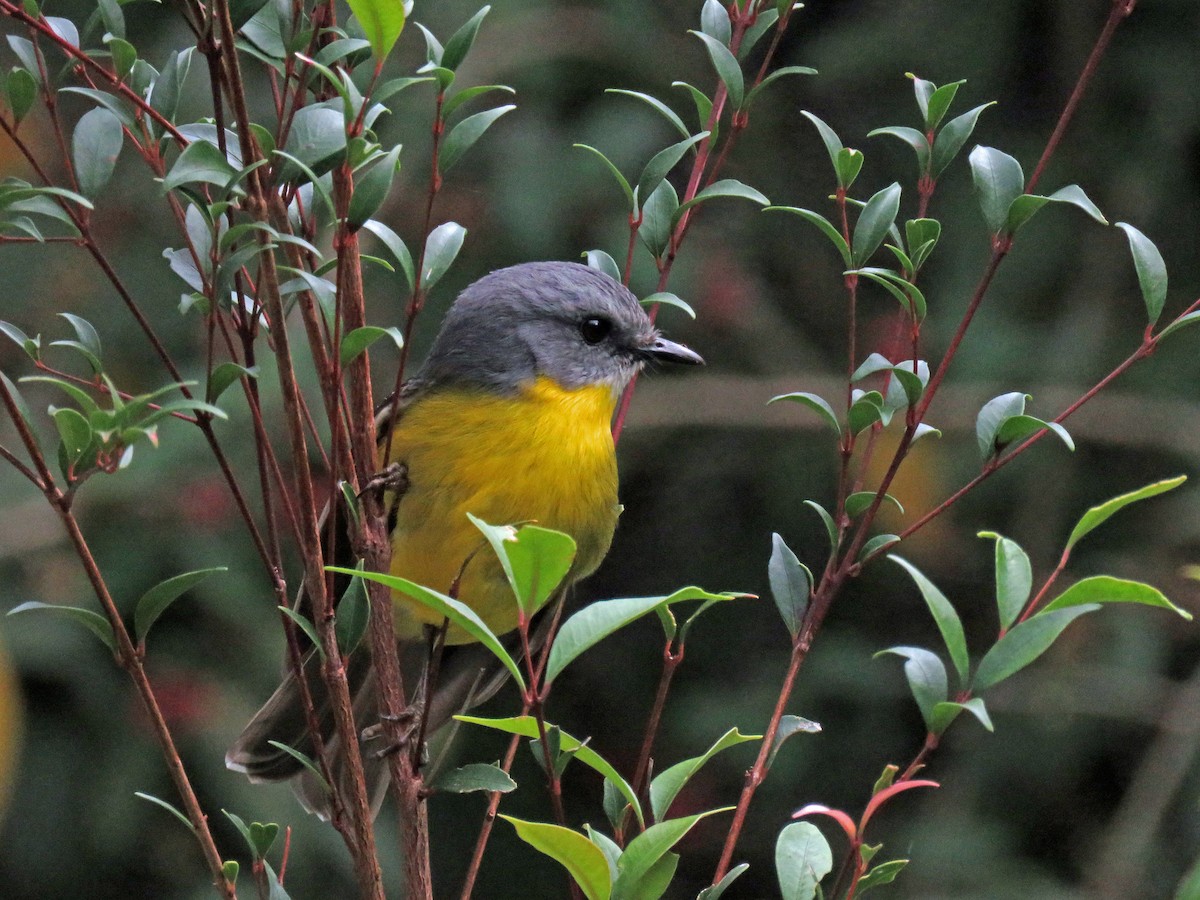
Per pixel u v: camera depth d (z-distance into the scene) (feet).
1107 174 39.14
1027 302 40.16
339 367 15.42
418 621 25.57
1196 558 38.96
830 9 42.27
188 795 15.35
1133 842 36.09
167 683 35.68
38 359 15.24
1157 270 16.12
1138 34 39.01
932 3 39.55
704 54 40.40
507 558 12.80
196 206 15.10
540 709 13.32
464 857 42.14
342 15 23.82
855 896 14.58
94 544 35.96
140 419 14.87
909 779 15.39
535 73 39.37
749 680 42.57
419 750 16.38
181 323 36.78
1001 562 15.29
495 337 24.48
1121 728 39.73
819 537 42.68
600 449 25.22
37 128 36.60
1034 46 39.81
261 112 35.17
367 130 14.99
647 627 44.11
